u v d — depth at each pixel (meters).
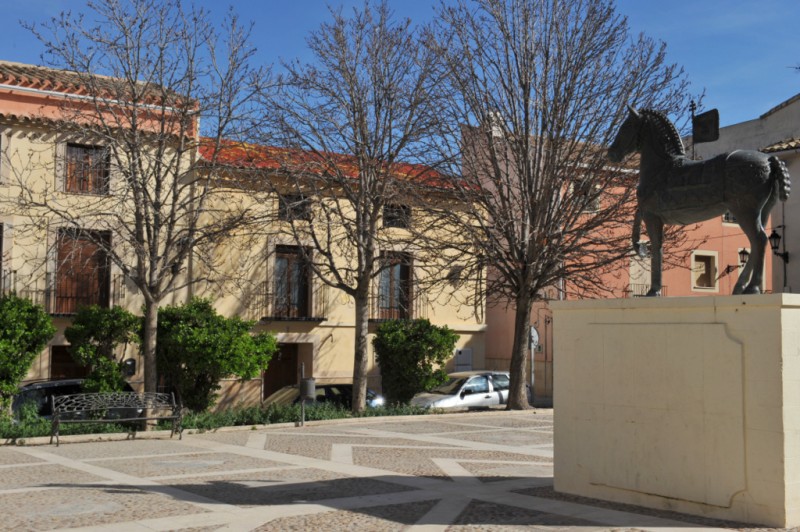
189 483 10.16
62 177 22.28
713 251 34.44
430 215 22.25
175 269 19.62
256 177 21.20
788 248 27.64
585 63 20.44
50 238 22.31
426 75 20.80
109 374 19.48
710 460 8.02
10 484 10.09
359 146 20.64
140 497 9.13
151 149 22.30
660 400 8.51
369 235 21.06
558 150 20.58
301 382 18.30
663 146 9.06
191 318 20.44
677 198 8.75
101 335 19.80
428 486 9.94
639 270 32.56
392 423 18.89
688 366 8.28
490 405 23.73
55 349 22.95
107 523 7.75
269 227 25.12
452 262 23.14
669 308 8.45
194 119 22.11
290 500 8.98
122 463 12.08
